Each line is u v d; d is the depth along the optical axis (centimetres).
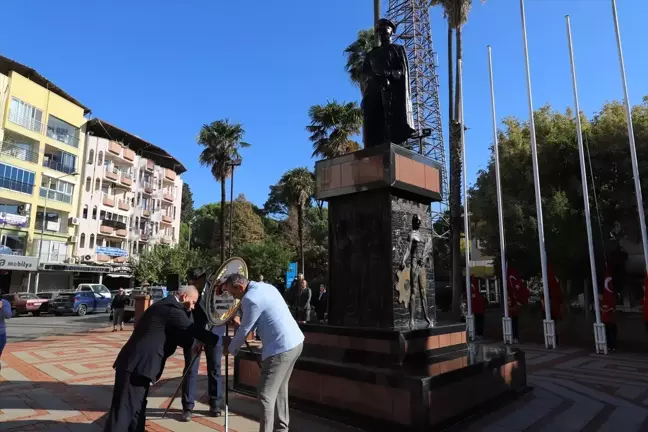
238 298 424
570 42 1308
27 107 3428
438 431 437
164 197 5406
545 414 537
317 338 607
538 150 1869
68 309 2675
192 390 514
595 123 1883
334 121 2538
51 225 3700
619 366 938
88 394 631
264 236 5091
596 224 1728
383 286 581
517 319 1402
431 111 2441
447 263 3134
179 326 391
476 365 517
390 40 718
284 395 409
